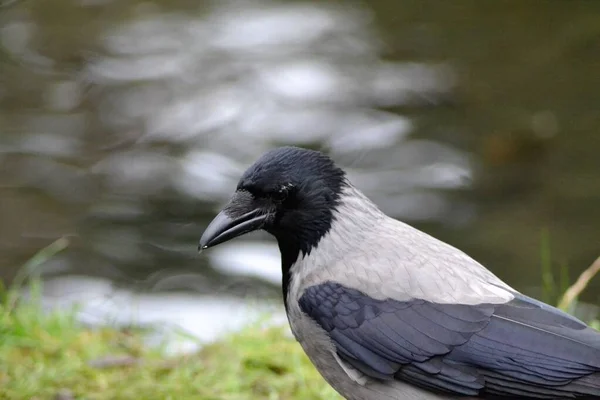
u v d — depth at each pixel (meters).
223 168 16.30
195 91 18.28
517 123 17.42
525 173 16.27
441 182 16.05
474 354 7.17
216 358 9.66
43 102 18.08
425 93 18.34
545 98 18.17
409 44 19.91
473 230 14.98
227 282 13.64
